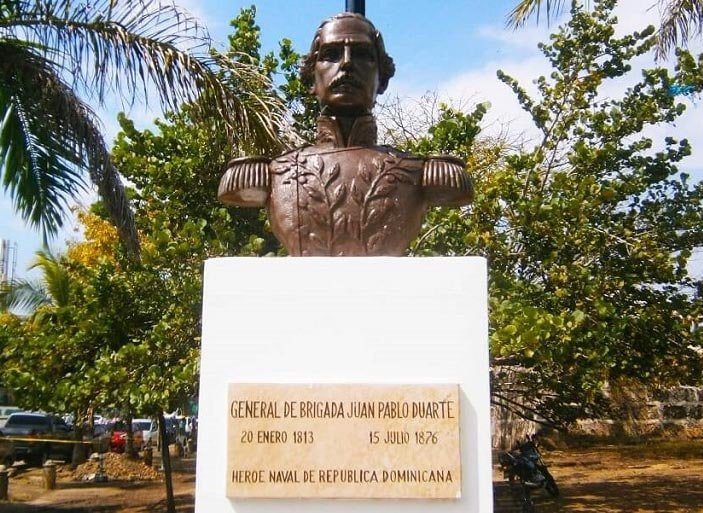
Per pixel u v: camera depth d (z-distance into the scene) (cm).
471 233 747
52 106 641
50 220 733
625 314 859
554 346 688
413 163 364
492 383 866
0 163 704
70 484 1435
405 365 312
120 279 862
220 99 672
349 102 367
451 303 316
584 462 1427
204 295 317
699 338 910
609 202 910
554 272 760
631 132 995
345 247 349
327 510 298
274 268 320
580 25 1032
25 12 643
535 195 799
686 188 1022
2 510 1125
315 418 302
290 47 955
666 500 1031
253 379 312
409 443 299
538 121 1034
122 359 761
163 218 792
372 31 378
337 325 315
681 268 894
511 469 1037
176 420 2220
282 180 363
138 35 659
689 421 1697
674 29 739
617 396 1602
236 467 299
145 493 1311
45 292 1611
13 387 833
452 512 298
